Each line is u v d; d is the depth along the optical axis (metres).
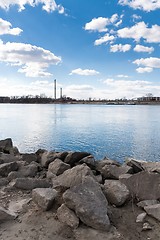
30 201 5.12
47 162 8.34
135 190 5.20
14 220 4.48
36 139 27.33
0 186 6.24
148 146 23.48
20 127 37.75
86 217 4.14
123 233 4.05
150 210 4.52
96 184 4.74
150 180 5.26
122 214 4.59
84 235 3.98
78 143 25.17
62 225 4.21
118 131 34.28
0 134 30.73
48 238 3.95
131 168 7.11
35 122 45.06
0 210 4.46
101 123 44.44
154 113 74.44
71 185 5.03
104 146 23.61
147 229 4.14
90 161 7.90
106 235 3.98
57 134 31.14
